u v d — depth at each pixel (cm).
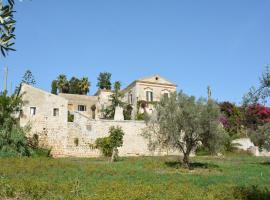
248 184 2898
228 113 8244
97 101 9756
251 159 6150
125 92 9750
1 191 2058
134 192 2089
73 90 11481
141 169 4134
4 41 823
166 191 2281
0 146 5069
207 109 4534
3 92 5388
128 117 8694
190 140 4609
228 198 2130
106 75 11769
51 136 6197
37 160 4409
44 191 2147
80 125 6412
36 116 6169
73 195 2036
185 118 4522
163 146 4944
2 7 813
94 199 1869
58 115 6294
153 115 4897
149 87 9162
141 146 6700
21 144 5253
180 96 4659
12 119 5309
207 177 3444
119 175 3384
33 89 6250
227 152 7331
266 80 1530
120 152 6562
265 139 5372
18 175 3134
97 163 4675
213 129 4519
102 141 6400
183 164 4572
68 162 4419
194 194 2183
